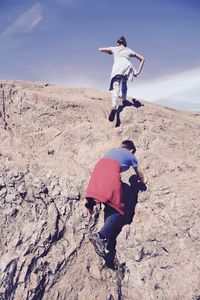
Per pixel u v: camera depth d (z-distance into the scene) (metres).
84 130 5.75
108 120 6.16
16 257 4.14
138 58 5.84
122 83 5.83
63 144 5.59
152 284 4.00
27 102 6.05
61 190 4.80
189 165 5.26
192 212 4.40
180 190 4.70
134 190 4.82
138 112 6.20
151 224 4.42
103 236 4.04
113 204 4.00
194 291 3.85
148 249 4.22
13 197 4.66
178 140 5.87
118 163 4.24
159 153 5.42
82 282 4.09
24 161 5.09
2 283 3.91
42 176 4.91
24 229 4.43
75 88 7.51
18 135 5.72
